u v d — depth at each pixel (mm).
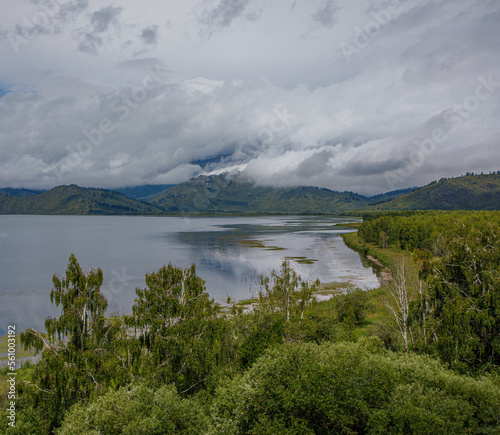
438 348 35188
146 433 22547
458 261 40594
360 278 97375
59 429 23609
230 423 23609
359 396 23438
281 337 37531
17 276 107688
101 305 29438
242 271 109250
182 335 30094
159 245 183000
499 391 24203
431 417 21578
